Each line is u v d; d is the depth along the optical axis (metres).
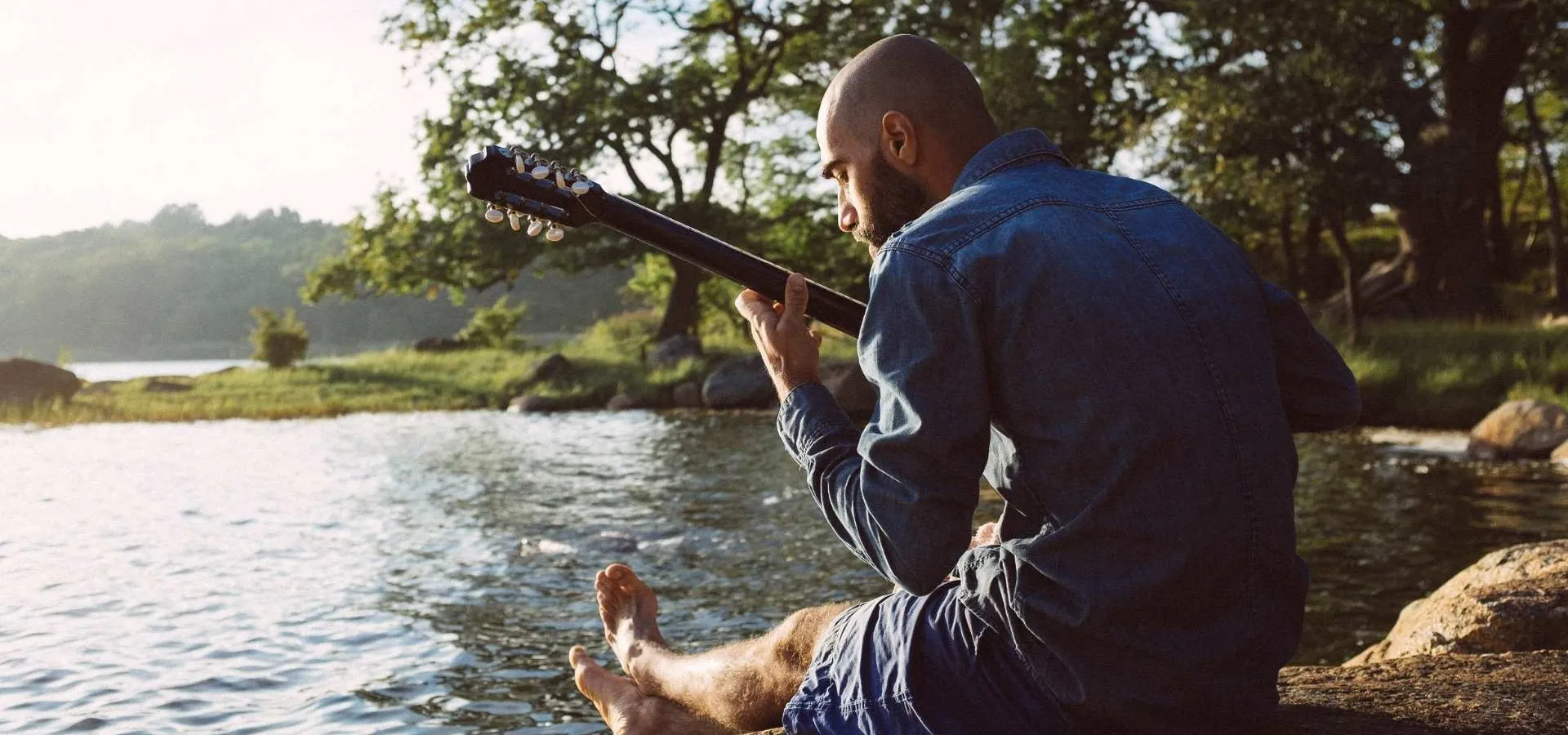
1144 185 1.77
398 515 10.52
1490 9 25.47
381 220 31.56
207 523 10.16
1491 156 26.34
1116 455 1.58
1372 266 33.97
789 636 2.52
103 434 19.48
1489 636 3.60
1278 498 1.65
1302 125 20.98
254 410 23.81
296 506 11.11
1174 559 1.59
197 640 6.25
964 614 1.85
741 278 2.04
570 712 5.05
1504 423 13.64
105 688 5.40
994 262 1.62
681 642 6.27
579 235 30.38
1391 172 21.20
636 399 24.80
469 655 5.97
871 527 1.65
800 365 1.89
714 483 12.41
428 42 29.44
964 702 1.83
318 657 5.93
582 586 7.57
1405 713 2.40
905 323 1.63
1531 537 8.72
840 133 1.87
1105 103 26.98
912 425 1.60
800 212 33.22
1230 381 1.63
